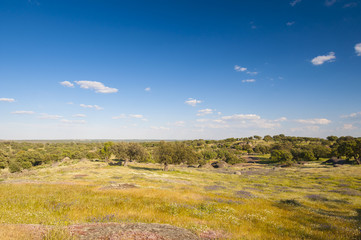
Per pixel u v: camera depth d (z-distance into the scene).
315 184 45.19
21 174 54.06
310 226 14.84
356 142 81.00
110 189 26.44
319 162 101.38
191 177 55.47
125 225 8.70
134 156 80.75
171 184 36.97
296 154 116.62
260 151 165.62
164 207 16.89
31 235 6.59
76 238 6.75
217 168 98.62
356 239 11.92
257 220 15.55
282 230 13.20
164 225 9.44
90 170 58.81
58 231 6.95
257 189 38.78
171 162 67.94
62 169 61.44
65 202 16.34
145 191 25.59
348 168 64.44
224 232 10.75
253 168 93.94
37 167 111.25
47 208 14.27
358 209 23.55
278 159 111.62
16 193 20.47
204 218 14.59
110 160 117.12
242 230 12.12
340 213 21.36
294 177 56.41
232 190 35.12
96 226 8.33
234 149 184.75
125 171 58.69
